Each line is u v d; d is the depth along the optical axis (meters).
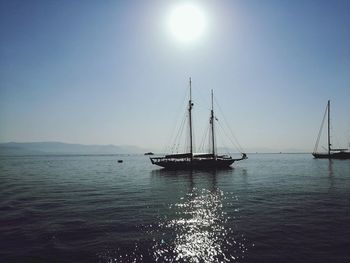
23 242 21.80
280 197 40.19
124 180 68.69
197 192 46.88
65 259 18.72
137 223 27.03
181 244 21.33
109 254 19.52
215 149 102.00
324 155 153.00
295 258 18.45
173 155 93.19
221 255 19.23
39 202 37.91
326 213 29.86
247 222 26.92
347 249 19.75
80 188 52.81
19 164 159.00
